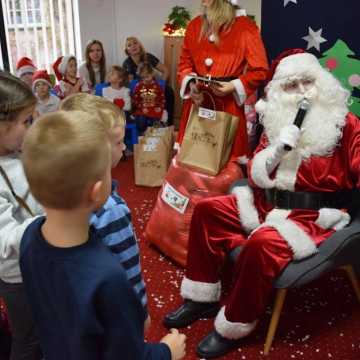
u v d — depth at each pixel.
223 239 1.92
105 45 5.52
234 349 1.84
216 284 1.99
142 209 3.17
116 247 1.09
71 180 0.82
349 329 1.96
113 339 0.84
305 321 2.01
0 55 5.00
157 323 2.00
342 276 2.35
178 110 5.27
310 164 1.84
